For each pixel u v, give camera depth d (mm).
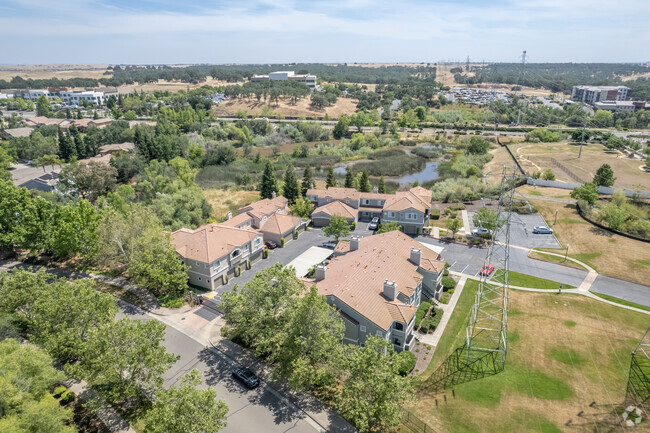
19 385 33188
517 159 147500
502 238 82250
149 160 136750
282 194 106375
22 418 30344
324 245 79688
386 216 87125
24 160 149250
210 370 45312
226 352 48344
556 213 92938
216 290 62781
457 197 106312
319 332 39000
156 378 37625
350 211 90500
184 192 92938
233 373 43906
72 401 40688
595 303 59281
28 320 46312
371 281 50312
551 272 68875
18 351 36156
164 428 30469
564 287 63969
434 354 48375
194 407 30953
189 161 144375
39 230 66812
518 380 44156
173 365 45969
